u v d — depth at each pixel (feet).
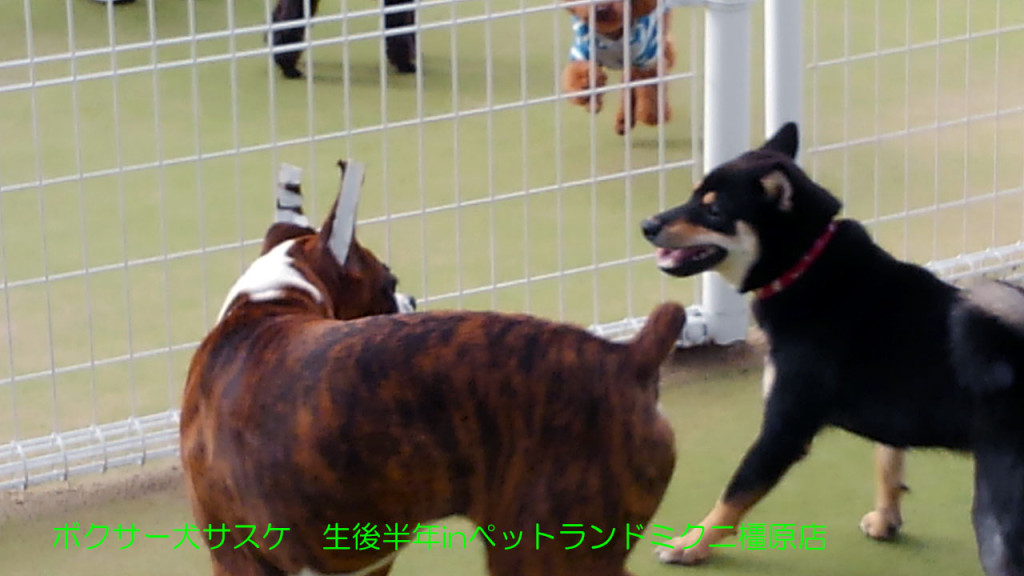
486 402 10.16
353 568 10.82
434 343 10.25
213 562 11.32
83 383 17.02
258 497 10.46
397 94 25.62
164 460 15.90
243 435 10.43
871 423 14.02
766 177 14.20
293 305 11.23
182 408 11.14
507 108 17.21
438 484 10.32
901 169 22.22
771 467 14.16
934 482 15.49
